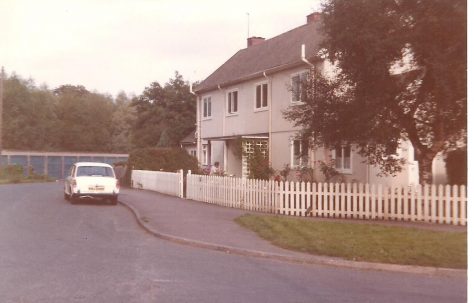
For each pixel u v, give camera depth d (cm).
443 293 834
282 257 1099
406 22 1451
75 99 8188
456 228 1409
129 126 8094
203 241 1267
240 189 1991
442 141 1589
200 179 2327
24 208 2086
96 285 847
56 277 901
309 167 2288
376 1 1451
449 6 1393
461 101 1473
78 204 2283
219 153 3366
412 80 1554
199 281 888
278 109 2692
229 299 773
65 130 7856
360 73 1516
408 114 1598
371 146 1597
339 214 1666
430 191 1546
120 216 1862
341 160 2288
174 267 1003
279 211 1769
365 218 1627
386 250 1109
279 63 2672
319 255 1101
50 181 4844
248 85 3002
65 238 1348
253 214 1720
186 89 4988
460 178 1717
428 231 1329
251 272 972
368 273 982
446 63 1409
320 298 788
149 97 5300
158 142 4866
